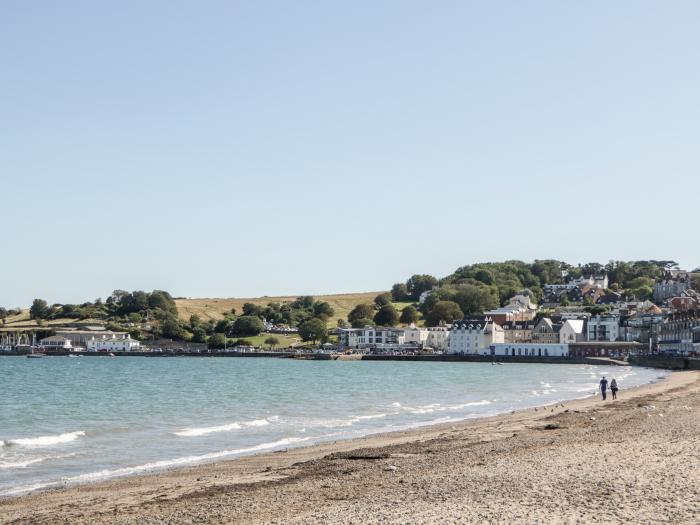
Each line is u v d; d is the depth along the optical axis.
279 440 55.88
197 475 38.81
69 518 28.39
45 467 44.09
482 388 124.69
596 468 33.22
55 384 142.38
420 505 26.70
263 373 194.38
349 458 42.34
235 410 83.06
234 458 46.66
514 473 32.84
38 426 68.56
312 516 25.86
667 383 120.69
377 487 31.45
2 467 44.09
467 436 51.41
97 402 97.31
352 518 25.11
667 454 36.97
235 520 26.48
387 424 66.44
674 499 26.17
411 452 43.62
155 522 26.80
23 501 32.84
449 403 91.69
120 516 28.39
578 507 25.22
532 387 126.81
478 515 24.56
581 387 126.06
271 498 30.30
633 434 46.53
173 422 70.56
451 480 31.77
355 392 115.00
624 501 25.97
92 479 39.50
